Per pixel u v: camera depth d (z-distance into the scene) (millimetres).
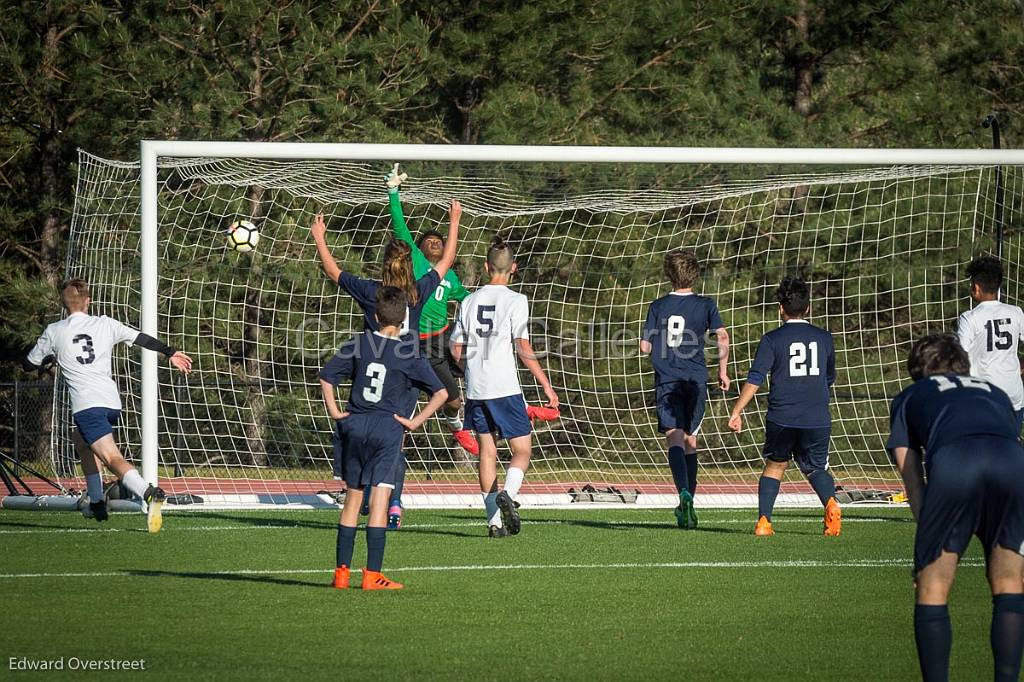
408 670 19750
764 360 35844
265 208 58844
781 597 26406
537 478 58469
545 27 67312
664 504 46875
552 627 23141
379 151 42562
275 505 44812
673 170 52781
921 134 69125
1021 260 60875
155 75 63469
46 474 62750
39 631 22391
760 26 71562
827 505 36688
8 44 64562
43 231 70688
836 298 59062
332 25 64562
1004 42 70250
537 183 52625
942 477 17703
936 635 17578
